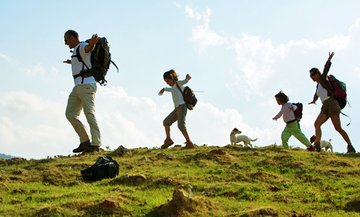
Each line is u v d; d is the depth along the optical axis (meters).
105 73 13.41
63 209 7.99
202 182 10.09
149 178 10.24
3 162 12.52
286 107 14.88
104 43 13.22
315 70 14.65
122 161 12.26
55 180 10.48
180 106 14.71
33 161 12.67
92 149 13.56
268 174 10.64
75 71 13.27
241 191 9.34
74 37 13.40
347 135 14.40
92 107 13.36
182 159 12.46
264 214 7.73
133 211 8.01
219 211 8.03
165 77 14.90
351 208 8.43
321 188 9.87
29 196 9.05
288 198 9.03
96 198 8.62
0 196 9.05
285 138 14.84
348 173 10.95
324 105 14.50
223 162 11.97
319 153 13.32
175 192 8.05
